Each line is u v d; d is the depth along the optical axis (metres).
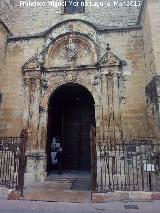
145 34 14.27
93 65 14.89
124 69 14.80
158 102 11.70
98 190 9.86
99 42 15.44
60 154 15.70
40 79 15.28
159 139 11.27
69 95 18.44
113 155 11.88
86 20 16.70
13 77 15.84
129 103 14.22
